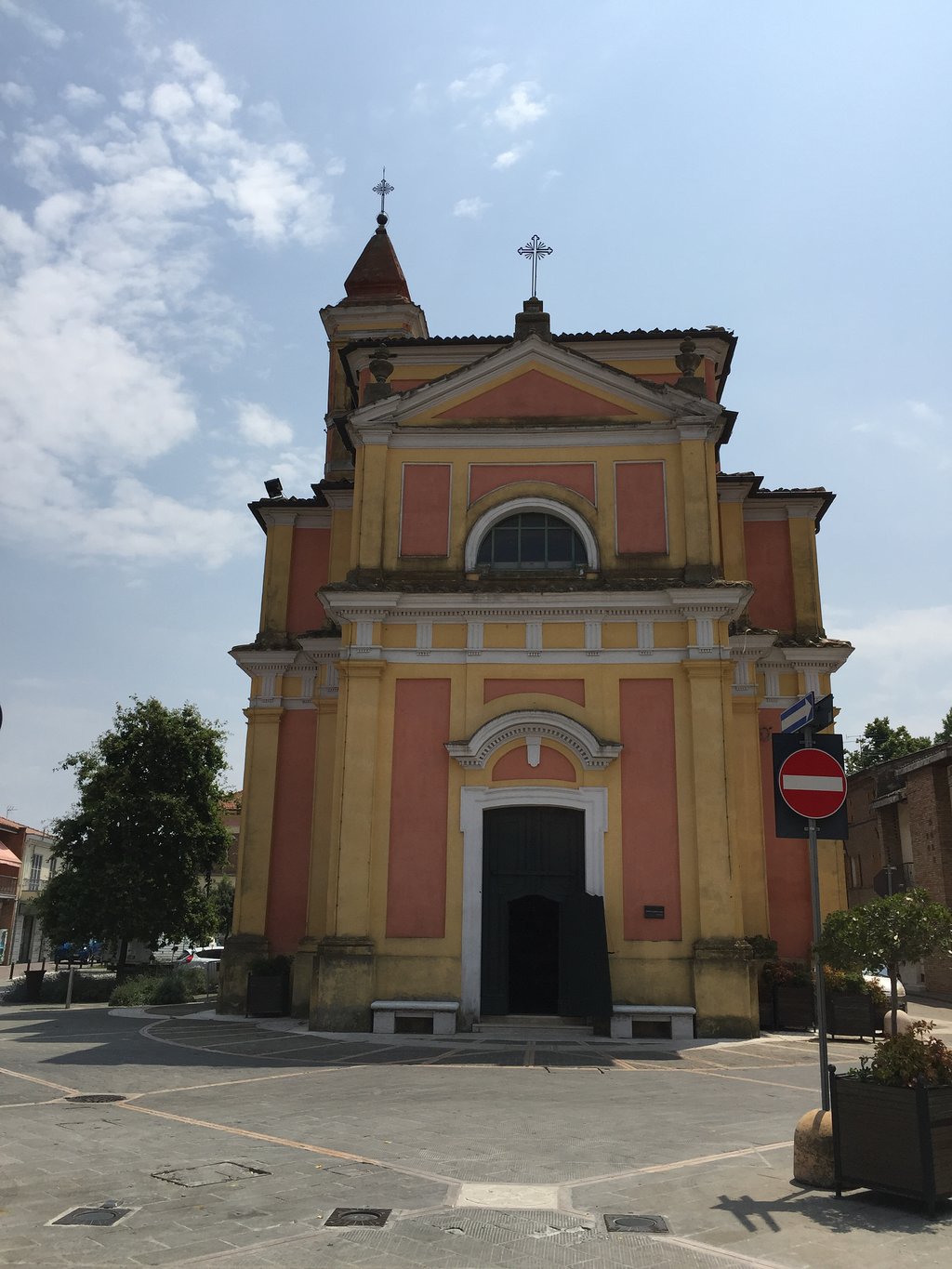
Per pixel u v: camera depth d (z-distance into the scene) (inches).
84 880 1234.6
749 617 901.2
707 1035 660.1
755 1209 269.9
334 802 724.7
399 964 693.9
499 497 783.1
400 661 748.6
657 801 709.9
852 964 328.8
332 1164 312.0
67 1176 295.6
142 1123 376.5
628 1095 454.0
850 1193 285.4
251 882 863.1
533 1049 610.9
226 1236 240.5
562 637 743.7
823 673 885.2
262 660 908.6
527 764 722.2
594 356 923.4
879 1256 234.4
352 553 777.6
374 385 813.2
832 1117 286.7
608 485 780.0
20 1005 1128.8
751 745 837.8
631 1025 664.4
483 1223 253.9
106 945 1301.7
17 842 2551.7
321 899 815.1
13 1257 224.7
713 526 759.7
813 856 345.7
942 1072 277.3
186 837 1261.1
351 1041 636.7
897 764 1536.7
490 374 804.6
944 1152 267.6
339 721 739.4
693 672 720.3
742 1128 379.9
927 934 325.4
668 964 681.0
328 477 1207.6
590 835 706.2
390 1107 413.4
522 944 727.1
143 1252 228.2
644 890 695.1
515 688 739.4
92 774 1286.9
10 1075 502.6
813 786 349.7
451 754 722.2
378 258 1341.0
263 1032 696.4
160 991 1044.5
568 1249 235.3
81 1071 515.5
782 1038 670.5
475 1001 684.7
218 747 1330.0
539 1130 371.2
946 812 1321.4
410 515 785.6
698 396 776.3
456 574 768.9
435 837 716.0
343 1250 231.0
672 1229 252.1
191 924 1269.7
